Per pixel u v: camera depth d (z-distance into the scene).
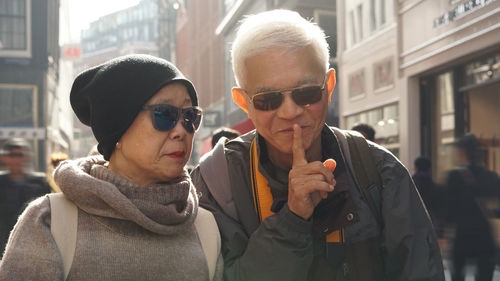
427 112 8.67
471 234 3.78
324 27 13.95
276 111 1.23
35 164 22.70
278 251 1.21
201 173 1.45
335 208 1.31
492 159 6.42
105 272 1.10
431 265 1.33
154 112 1.16
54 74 26.89
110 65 1.18
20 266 1.04
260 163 1.37
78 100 1.23
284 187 1.31
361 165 1.39
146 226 1.13
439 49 7.70
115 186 1.14
